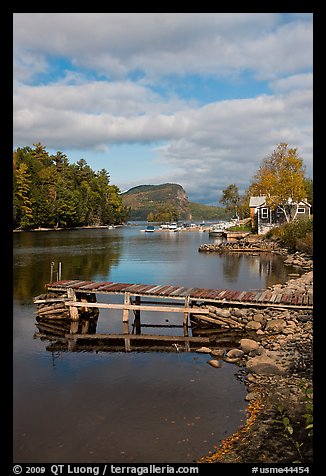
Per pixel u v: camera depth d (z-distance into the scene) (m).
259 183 66.81
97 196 119.56
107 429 8.43
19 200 78.06
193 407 9.30
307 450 7.37
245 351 13.04
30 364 12.28
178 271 31.22
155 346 14.09
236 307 16.78
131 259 39.22
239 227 75.12
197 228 108.38
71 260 36.81
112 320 17.69
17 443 7.94
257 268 32.94
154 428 8.41
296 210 52.19
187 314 16.58
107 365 12.16
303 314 15.50
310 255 36.16
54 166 107.31
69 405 9.51
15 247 48.47
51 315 17.61
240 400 9.59
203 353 13.21
